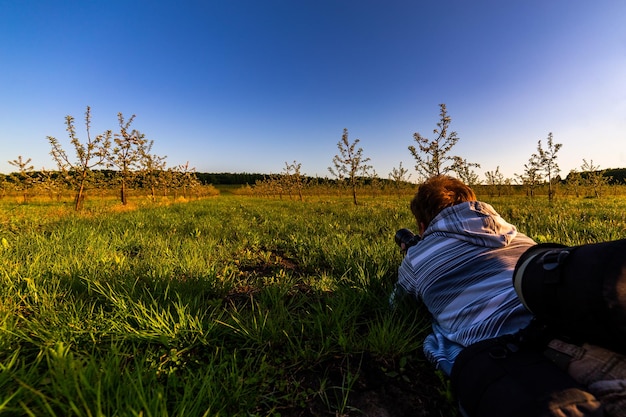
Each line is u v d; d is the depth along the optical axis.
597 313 0.83
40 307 2.21
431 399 1.56
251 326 2.12
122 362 1.75
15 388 1.39
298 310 2.52
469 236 1.60
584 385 0.96
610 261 0.81
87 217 8.20
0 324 1.90
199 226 6.85
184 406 1.28
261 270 3.97
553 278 0.94
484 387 1.08
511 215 7.91
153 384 1.49
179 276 3.04
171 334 1.94
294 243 5.24
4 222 6.73
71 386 1.34
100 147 13.48
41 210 12.16
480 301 1.43
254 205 16.03
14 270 2.89
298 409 1.51
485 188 26.27
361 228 6.44
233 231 6.62
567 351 1.01
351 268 3.34
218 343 2.01
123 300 2.27
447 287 1.63
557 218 6.66
